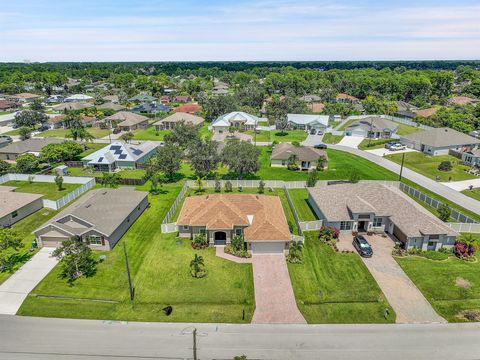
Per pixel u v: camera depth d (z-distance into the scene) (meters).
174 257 45.12
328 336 32.62
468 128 108.38
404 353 30.67
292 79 199.88
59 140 92.94
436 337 32.47
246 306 36.56
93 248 46.81
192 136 88.44
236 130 115.62
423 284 39.75
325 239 48.91
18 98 180.50
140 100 177.50
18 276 41.25
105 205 53.28
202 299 37.56
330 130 119.06
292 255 44.19
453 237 46.03
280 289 39.12
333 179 73.44
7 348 31.02
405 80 187.00
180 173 78.94
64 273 41.75
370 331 33.25
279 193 66.38
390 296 37.88
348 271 42.12
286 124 117.12
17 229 52.47
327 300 37.38
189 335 32.72
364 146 98.94
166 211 58.81
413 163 82.75
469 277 40.91
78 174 77.88
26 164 75.75
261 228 45.94
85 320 34.59
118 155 82.00
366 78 197.38
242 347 31.31
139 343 31.75
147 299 37.53
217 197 53.50
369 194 54.22
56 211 58.88
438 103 167.25
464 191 65.94
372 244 48.00
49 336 32.47
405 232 45.75
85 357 30.16
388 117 136.88
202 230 48.81
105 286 39.56
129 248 47.19
